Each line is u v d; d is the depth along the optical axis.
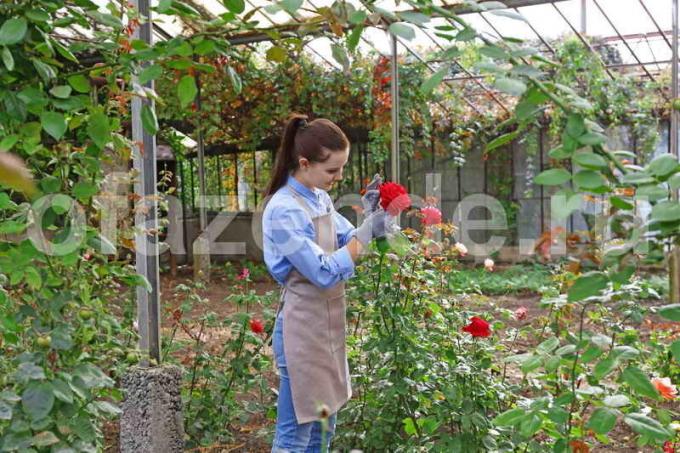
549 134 9.78
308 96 9.52
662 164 1.29
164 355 3.46
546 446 2.47
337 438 2.82
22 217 1.73
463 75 8.86
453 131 10.34
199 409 3.19
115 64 1.79
